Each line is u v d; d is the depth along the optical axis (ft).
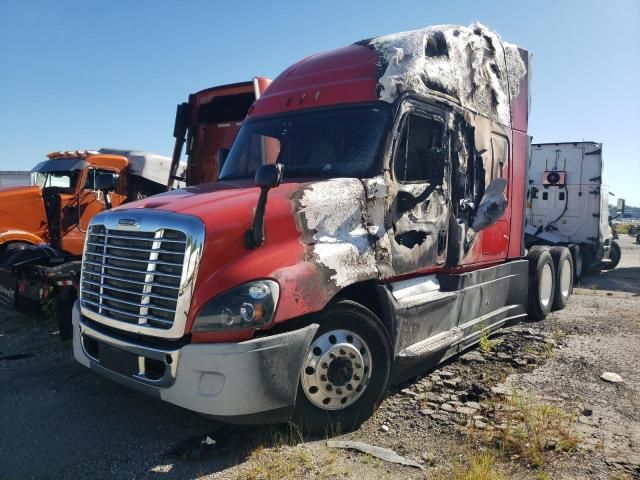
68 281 22.67
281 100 19.13
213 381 12.17
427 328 17.61
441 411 15.48
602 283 45.75
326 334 14.01
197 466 12.56
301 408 13.64
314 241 13.94
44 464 12.78
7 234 32.53
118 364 13.61
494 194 21.33
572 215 50.39
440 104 18.51
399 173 16.58
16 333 24.71
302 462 12.60
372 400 14.70
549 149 51.26
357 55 18.30
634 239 125.18
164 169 40.19
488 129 21.97
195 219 12.67
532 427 14.19
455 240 19.24
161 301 12.82
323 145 17.12
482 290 21.71
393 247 16.10
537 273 27.48
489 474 11.76
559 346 22.61
